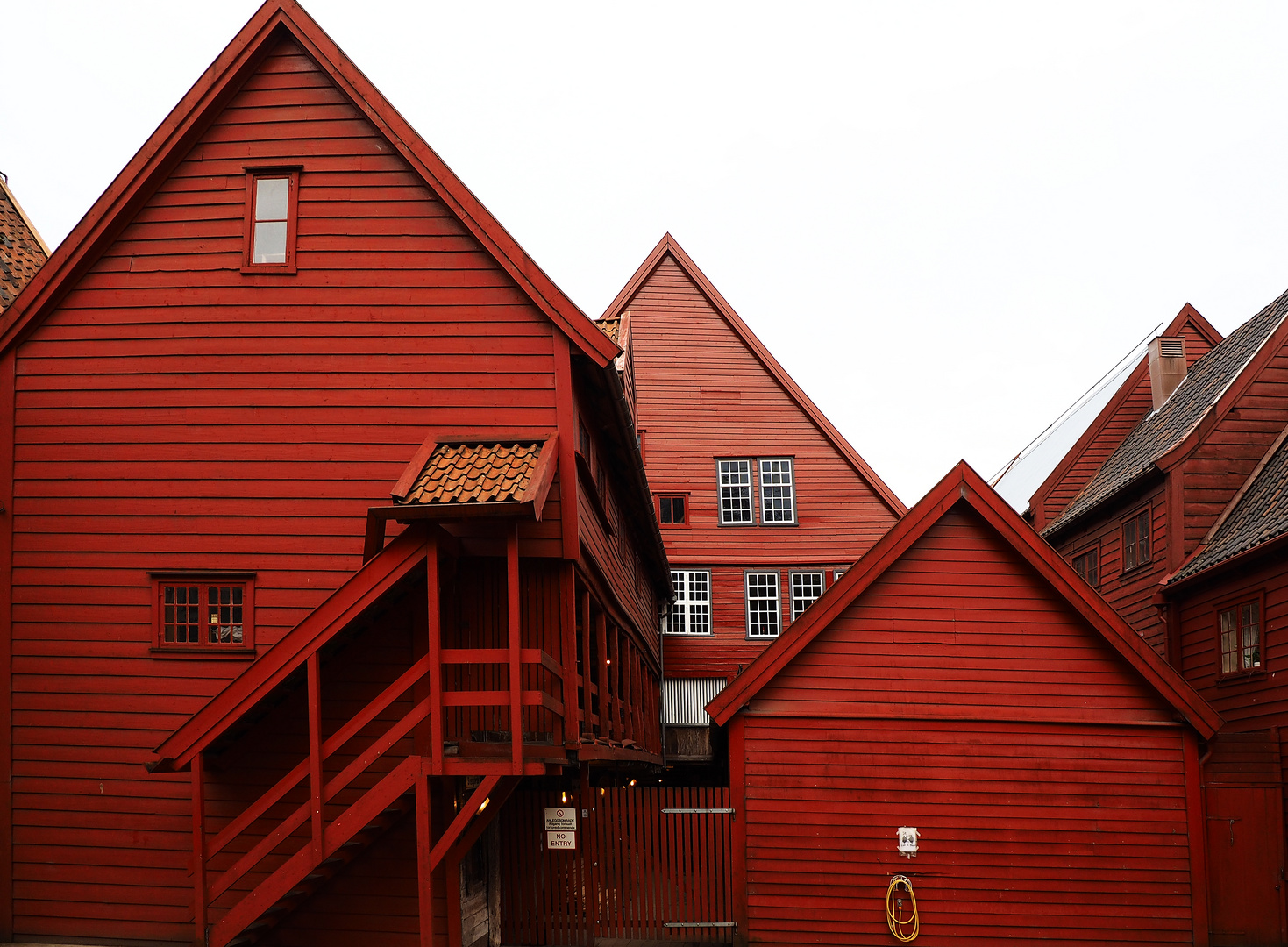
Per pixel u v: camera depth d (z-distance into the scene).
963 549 14.21
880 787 13.77
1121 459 23.91
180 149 13.66
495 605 12.67
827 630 14.12
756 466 32.75
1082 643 14.02
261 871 12.75
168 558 13.22
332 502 13.11
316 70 13.66
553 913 13.92
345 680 12.86
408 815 12.77
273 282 13.45
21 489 13.50
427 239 13.33
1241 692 16.88
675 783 31.31
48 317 13.72
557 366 12.95
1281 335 19.56
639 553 23.02
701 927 13.73
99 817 12.98
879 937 13.48
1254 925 13.63
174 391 13.45
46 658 13.25
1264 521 16.86
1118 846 13.61
